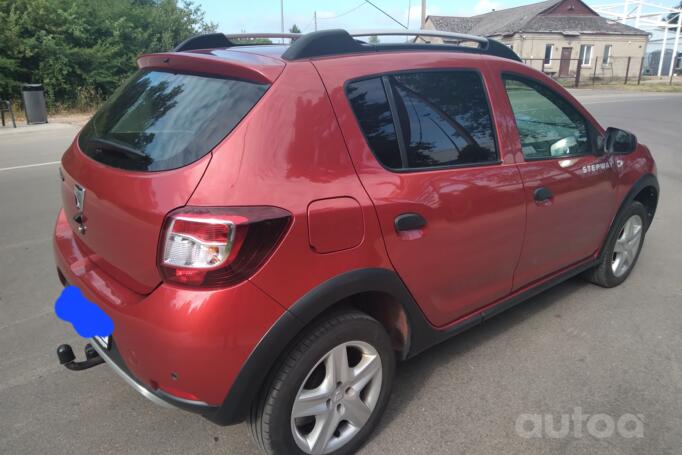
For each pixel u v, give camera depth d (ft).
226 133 6.61
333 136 7.25
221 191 6.29
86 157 8.11
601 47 125.90
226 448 8.23
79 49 58.49
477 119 9.26
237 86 7.14
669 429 8.69
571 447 8.29
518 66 10.32
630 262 14.12
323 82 7.39
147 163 6.88
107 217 7.16
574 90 97.91
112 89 64.23
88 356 8.50
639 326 11.96
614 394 9.57
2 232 18.11
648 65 177.58
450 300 9.06
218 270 6.17
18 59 56.18
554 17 125.39
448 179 8.50
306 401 7.22
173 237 6.25
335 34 7.91
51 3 58.29
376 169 7.63
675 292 13.71
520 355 10.79
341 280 7.07
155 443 8.34
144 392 6.86
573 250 11.80
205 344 6.24
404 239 7.82
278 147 6.72
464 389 9.68
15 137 40.65
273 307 6.53
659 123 48.96
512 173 9.61
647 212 14.51
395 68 8.30
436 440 8.41
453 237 8.61
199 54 8.04
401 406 9.20
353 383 7.72
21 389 9.62
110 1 64.54
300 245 6.66
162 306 6.33
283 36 10.83
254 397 6.83
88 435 8.49
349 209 7.11
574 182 11.05
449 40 11.61
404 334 8.50
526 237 10.12
